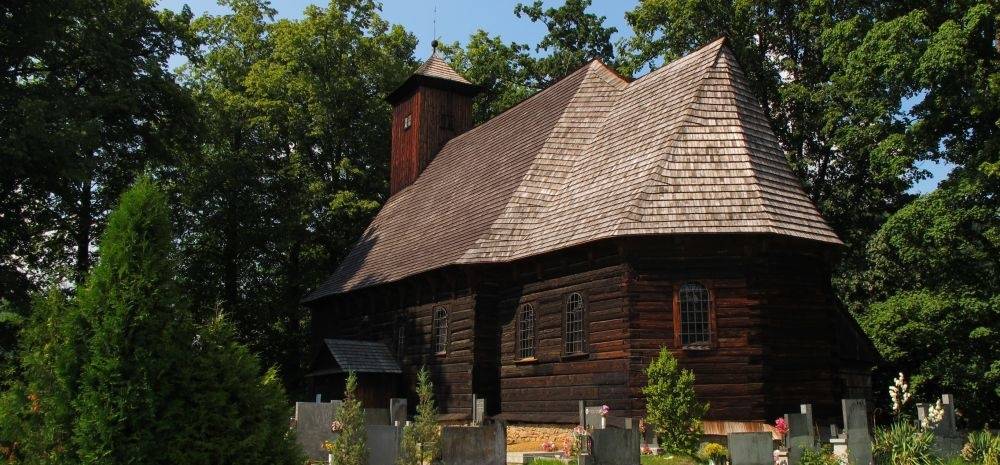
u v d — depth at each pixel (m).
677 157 22.58
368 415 18.72
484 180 30.61
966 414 31.05
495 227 25.91
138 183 10.62
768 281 21.17
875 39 25.30
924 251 26.53
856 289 35.16
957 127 26.36
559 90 31.44
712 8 37.78
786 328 21.14
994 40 25.45
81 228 33.66
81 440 9.37
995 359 27.39
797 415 17.12
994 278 26.55
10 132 23.67
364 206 41.72
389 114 45.91
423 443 14.22
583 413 18.91
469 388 25.20
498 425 13.97
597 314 21.91
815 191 38.28
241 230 41.44
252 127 42.88
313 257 45.00
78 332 9.82
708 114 23.55
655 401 19.34
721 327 20.73
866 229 36.84
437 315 27.89
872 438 16.67
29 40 26.22
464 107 40.12
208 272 41.62
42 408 9.82
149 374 9.69
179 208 39.75
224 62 45.25
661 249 21.28
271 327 44.62
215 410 10.11
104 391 9.50
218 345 10.64
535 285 24.52
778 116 38.69
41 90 26.34
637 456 14.51
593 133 28.27
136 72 29.84
